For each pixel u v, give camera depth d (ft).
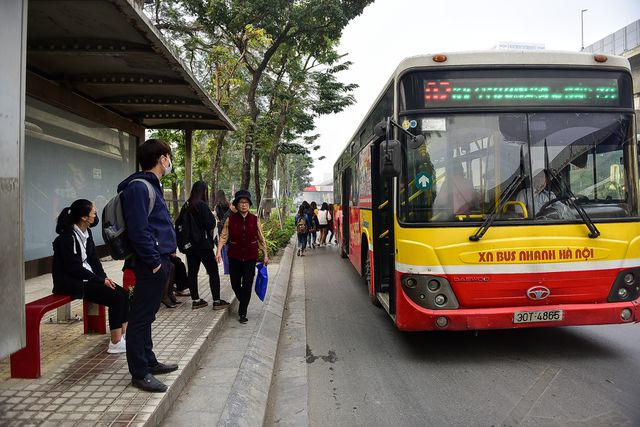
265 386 14.61
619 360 16.22
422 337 19.83
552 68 16.33
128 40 17.07
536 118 16.19
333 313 24.76
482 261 15.43
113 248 11.30
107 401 11.12
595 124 16.26
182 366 13.71
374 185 21.81
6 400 11.19
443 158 16.08
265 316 22.15
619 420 11.94
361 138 28.45
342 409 13.28
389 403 13.55
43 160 26.43
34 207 25.91
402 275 16.06
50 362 13.82
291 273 38.99
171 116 30.19
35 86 22.08
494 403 13.24
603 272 15.53
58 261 14.07
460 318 15.26
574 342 18.34
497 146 16.08
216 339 18.16
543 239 15.44
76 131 28.94
